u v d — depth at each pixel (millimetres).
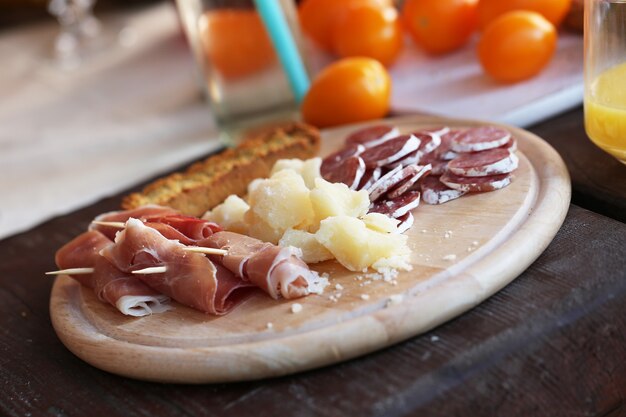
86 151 1018
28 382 616
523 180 661
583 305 577
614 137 646
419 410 542
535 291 590
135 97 1141
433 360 558
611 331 578
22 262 748
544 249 616
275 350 567
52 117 1130
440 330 577
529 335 565
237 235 627
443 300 573
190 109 1074
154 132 1029
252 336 582
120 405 583
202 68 894
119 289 621
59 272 641
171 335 596
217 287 607
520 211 631
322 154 764
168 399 578
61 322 637
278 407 555
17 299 703
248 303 608
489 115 782
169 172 844
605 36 640
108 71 1240
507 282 594
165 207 688
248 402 562
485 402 551
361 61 824
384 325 566
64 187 943
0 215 907
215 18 865
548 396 562
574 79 805
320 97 818
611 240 619
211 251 613
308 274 605
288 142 762
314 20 940
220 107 897
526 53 813
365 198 640
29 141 1070
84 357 613
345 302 589
